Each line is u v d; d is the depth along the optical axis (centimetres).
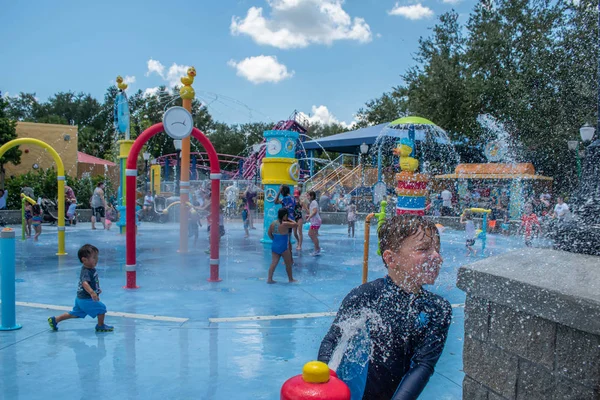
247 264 999
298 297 708
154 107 4569
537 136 2208
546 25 2306
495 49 2545
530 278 216
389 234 211
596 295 186
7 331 537
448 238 1541
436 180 2377
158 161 3794
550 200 1944
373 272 919
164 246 1269
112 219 1888
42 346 489
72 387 392
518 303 215
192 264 989
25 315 603
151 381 405
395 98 3934
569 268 223
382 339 204
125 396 377
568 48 1820
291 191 1326
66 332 536
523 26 2427
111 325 562
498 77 2558
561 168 2131
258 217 2339
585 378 191
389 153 2780
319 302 678
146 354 468
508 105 2347
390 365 204
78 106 6278
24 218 1380
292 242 1423
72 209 1881
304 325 567
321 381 128
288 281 826
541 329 209
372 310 208
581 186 281
